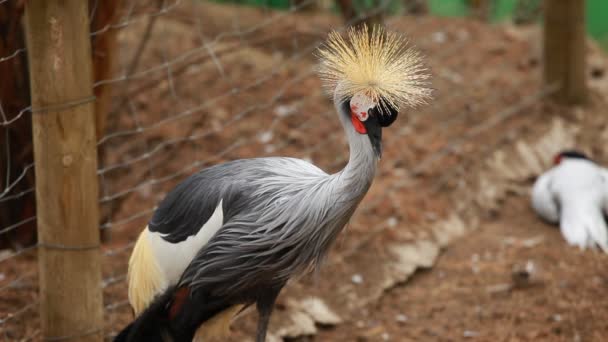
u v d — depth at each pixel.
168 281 6.00
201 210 5.84
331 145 11.45
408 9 15.86
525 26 16.94
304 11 16.03
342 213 5.55
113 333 7.43
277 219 5.61
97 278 6.48
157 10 9.38
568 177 10.80
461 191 11.37
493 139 12.54
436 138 12.29
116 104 11.12
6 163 8.20
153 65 12.02
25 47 7.76
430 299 9.16
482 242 10.47
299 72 12.93
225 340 7.73
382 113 5.36
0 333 7.07
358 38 5.57
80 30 5.90
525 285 9.16
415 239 10.08
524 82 14.10
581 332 8.32
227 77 12.29
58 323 6.41
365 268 9.36
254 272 5.76
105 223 8.88
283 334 8.01
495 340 8.28
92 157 6.21
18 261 8.28
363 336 8.35
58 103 5.93
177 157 10.62
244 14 14.89
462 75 14.00
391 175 11.28
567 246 10.18
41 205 6.20
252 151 10.91
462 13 19.27
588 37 16.91
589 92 14.19
